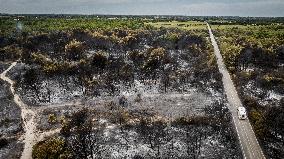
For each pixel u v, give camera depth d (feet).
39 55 521.24
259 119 296.30
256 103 343.67
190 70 473.67
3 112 353.72
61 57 529.04
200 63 505.66
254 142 262.67
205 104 358.02
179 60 538.88
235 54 492.13
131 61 511.81
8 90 410.52
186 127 307.17
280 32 628.69
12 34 625.00
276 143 273.13
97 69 467.52
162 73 459.73
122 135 296.71
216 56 536.83
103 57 480.23
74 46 526.98
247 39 572.92
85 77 437.17
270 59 503.61
